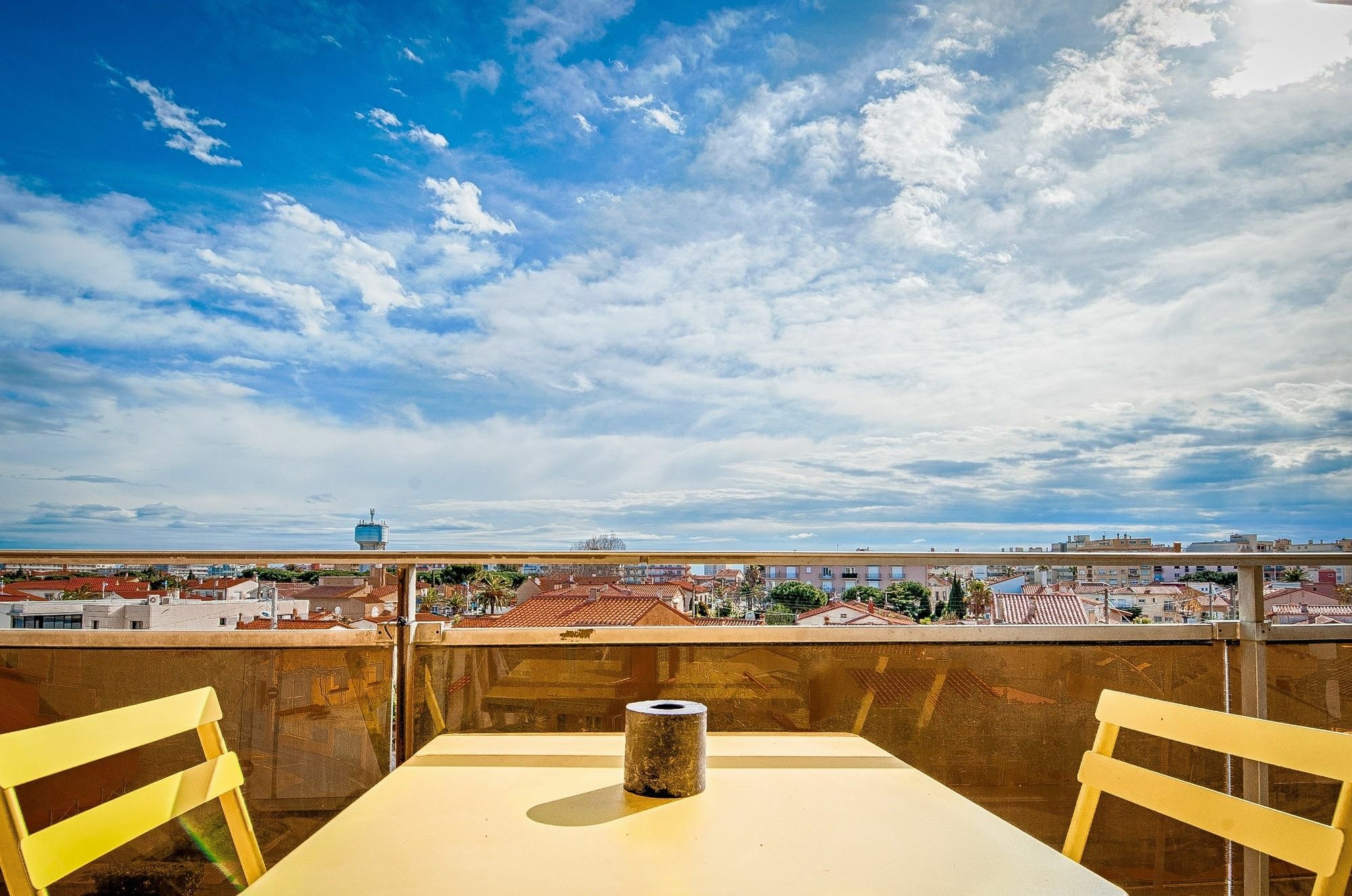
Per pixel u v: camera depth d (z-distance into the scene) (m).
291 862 0.95
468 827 1.07
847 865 0.95
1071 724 2.03
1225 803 1.11
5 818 0.90
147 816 1.09
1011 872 0.93
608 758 1.43
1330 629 2.11
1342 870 0.96
